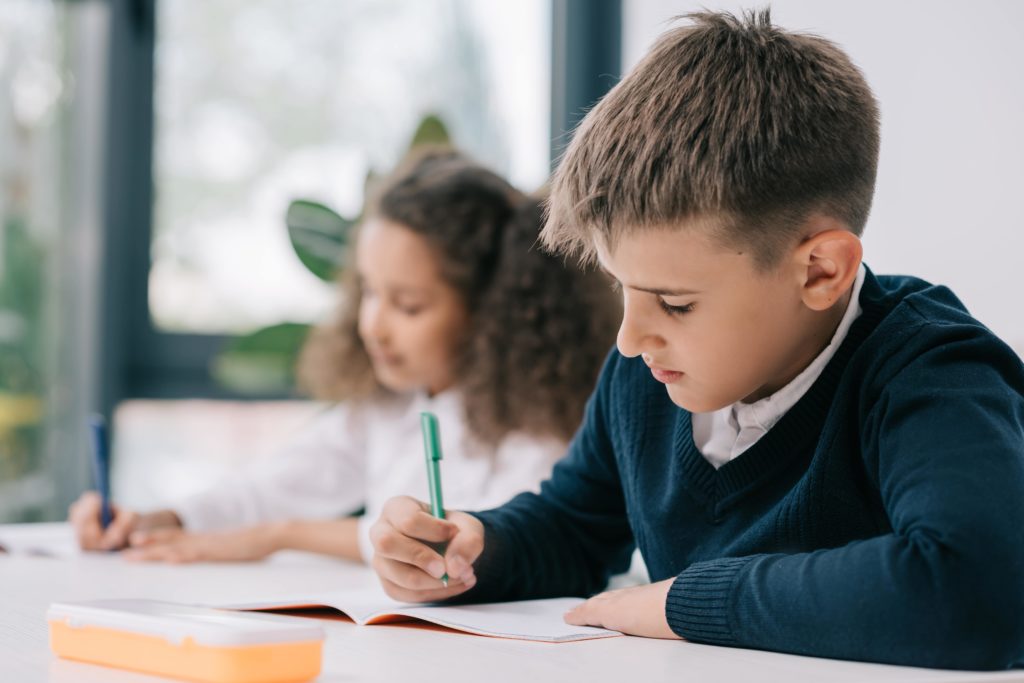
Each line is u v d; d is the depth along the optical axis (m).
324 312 2.45
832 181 0.72
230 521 1.53
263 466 1.61
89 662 0.59
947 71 1.58
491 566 0.85
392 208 1.49
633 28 2.29
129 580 1.07
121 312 2.34
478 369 1.42
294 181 2.44
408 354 1.48
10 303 2.24
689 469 0.84
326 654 0.62
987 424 0.65
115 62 2.33
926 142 1.61
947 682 0.54
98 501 1.36
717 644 0.66
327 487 1.61
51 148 2.29
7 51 2.23
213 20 2.42
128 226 2.37
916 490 0.63
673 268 0.70
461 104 2.46
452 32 2.46
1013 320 1.48
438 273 1.47
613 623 0.71
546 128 2.44
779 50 0.74
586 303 1.44
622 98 0.74
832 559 0.63
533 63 2.46
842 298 0.78
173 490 2.37
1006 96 1.49
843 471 0.76
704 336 0.72
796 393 0.78
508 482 1.35
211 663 0.53
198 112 2.41
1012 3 1.49
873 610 0.59
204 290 2.41
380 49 2.46
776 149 0.70
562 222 0.76
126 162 2.36
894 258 1.66
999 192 1.50
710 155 0.69
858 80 0.76
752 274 0.71
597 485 0.97
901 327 0.75
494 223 1.51
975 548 0.59
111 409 2.31
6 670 0.58
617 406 0.94
